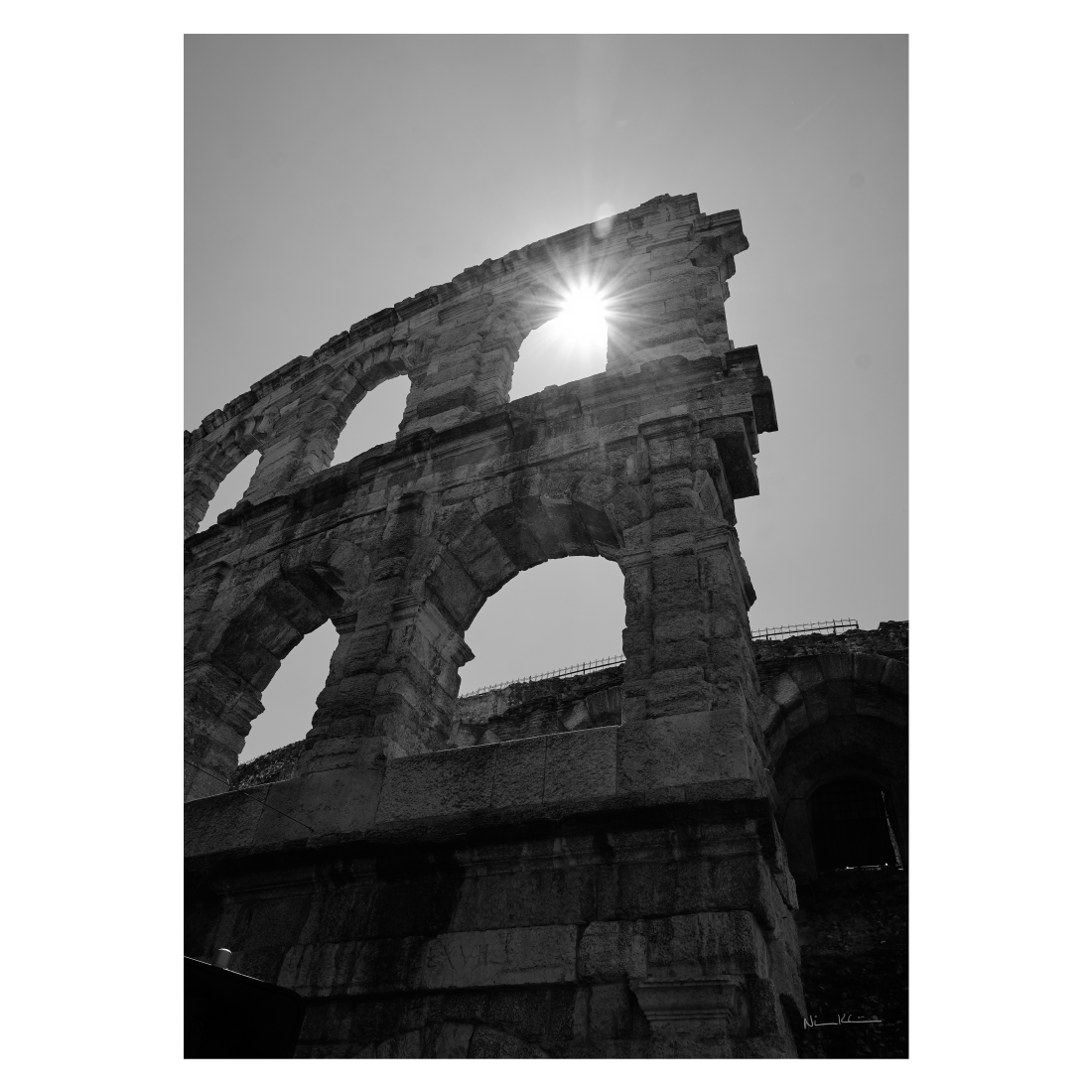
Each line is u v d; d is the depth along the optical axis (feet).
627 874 31.68
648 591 41.39
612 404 52.44
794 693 59.06
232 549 64.44
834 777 59.93
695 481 45.65
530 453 52.26
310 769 42.47
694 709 35.50
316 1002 33.37
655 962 28.89
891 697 58.49
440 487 54.49
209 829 42.14
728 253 64.13
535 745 37.42
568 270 69.62
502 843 33.71
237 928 37.19
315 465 73.05
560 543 52.01
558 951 30.63
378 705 44.45
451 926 33.06
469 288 75.46
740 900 29.32
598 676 71.77
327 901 36.24
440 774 38.70
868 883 50.78
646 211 67.82
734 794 31.60
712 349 54.65
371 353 78.43
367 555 54.19
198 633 59.31
